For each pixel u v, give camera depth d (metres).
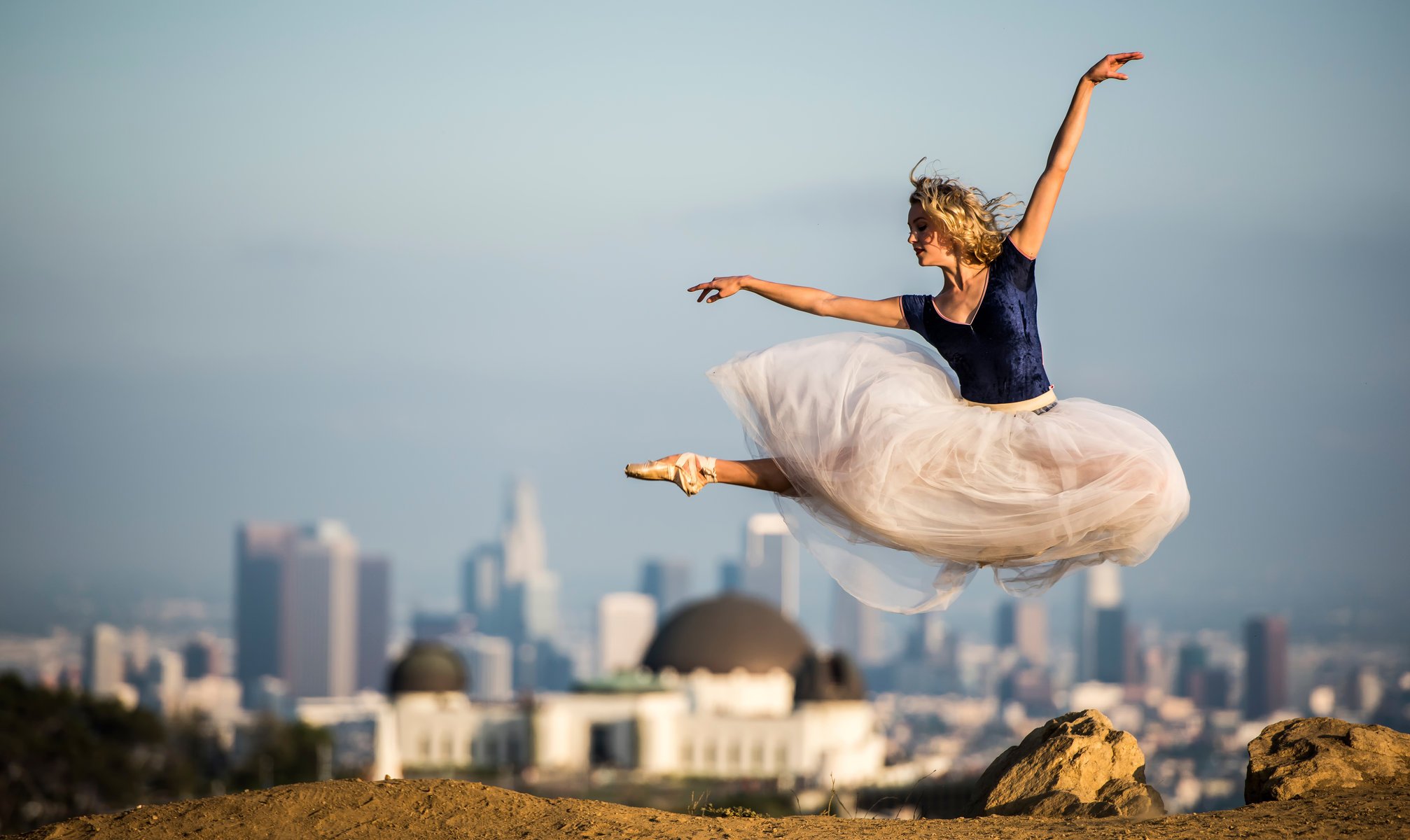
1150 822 11.54
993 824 11.81
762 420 11.52
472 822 11.88
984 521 10.92
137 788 79.81
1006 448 10.79
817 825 11.86
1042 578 11.55
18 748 72.00
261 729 97.88
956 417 10.88
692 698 122.81
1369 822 11.17
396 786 12.48
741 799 82.31
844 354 11.49
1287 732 13.60
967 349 10.94
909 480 10.93
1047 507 10.77
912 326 11.09
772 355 11.59
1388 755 13.01
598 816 12.07
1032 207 10.60
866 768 113.44
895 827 11.70
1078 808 12.88
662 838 11.41
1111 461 10.73
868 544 11.68
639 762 115.00
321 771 97.44
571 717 117.69
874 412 11.05
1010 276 10.72
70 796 76.00
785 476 11.55
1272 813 11.74
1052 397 11.18
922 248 10.77
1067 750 13.75
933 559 11.53
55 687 81.81
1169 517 10.87
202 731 97.06
